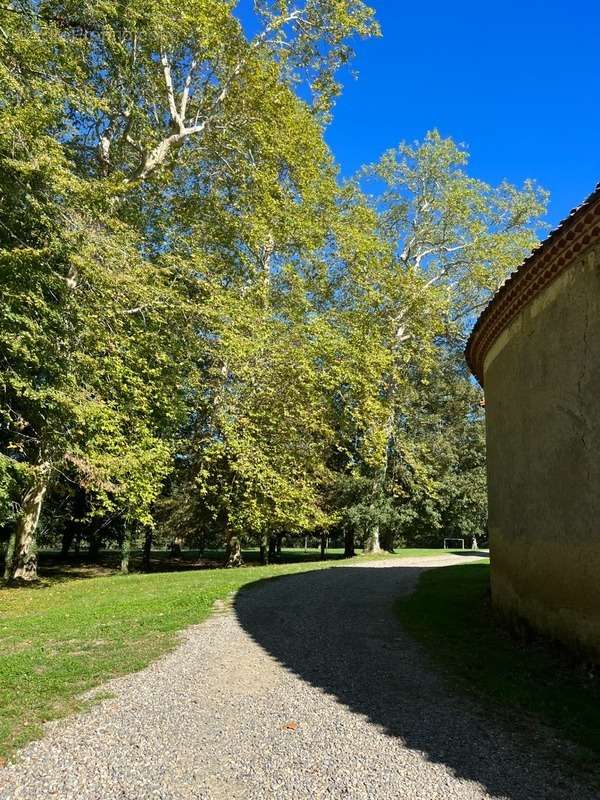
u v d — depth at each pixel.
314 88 20.23
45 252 11.44
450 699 5.26
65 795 3.46
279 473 19.80
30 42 11.11
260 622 8.95
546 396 7.19
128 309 14.52
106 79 15.18
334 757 4.00
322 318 19.77
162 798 3.43
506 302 8.25
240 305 17.27
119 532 27.70
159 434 17.33
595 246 6.26
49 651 7.10
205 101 18.42
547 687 5.59
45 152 10.91
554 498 6.88
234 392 19.03
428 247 26.47
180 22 15.28
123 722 4.66
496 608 9.12
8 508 13.60
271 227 19.14
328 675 6.06
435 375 29.22
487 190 25.39
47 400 12.34
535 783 3.62
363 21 18.94
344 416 21.00
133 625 8.67
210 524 25.52
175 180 19.19
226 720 4.71
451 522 29.92
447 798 3.44
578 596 6.27
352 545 30.97
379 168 25.88
